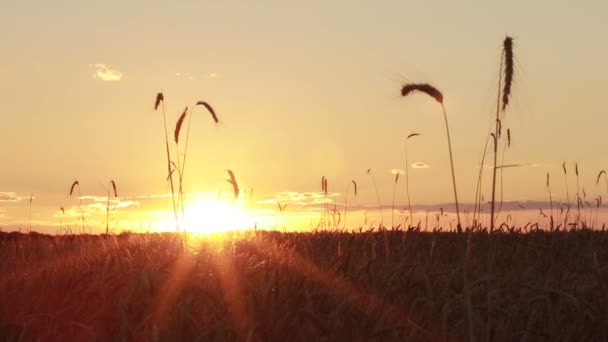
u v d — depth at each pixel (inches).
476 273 374.6
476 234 537.6
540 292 303.3
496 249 470.6
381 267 394.9
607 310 294.0
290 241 559.2
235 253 457.1
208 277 346.0
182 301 281.9
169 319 267.3
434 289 329.1
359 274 349.7
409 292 319.3
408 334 274.8
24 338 261.4
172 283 319.3
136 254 457.4
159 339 247.4
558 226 630.5
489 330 264.2
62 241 574.2
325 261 403.9
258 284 319.3
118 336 259.8
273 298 282.7
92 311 297.1
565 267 454.0
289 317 269.6
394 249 505.0
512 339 276.2
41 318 284.7
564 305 305.9
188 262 382.6
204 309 282.4
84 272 345.4
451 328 283.3
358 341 259.1
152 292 298.2
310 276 350.9
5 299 305.6
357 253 474.3
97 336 265.7
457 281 334.6
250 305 273.7
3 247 535.5
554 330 273.0
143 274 305.9
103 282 323.0
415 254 491.8
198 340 247.1
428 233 610.2
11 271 400.8
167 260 403.9
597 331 281.6
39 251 483.5
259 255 462.9
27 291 327.0
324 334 263.6
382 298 304.8
